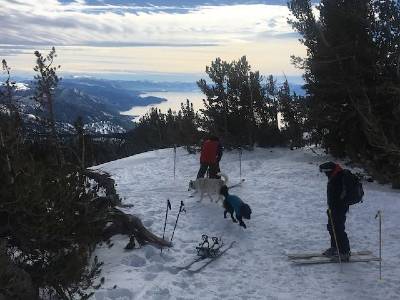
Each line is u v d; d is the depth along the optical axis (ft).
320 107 62.23
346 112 59.47
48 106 48.21
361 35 57.98
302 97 70.59
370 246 31.55
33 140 25.36
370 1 57.16
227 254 30.12
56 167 22.79
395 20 55.01
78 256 21.38
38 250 21.65
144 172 67.26
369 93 56.08
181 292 24.08
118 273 26.03
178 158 74.95
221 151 47.06
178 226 35.96
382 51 55.88
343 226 28.53
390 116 55.72
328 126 62.49
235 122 75.41
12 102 27.61
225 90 76.18
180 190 49.98
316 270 27.50
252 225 36.47
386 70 55.98
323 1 61.36
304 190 47.85
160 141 106.63
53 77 49.24
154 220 37.09
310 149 73.56
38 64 49.03
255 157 71.00
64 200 20.93
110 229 31.01
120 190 52.95
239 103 75.46
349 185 27.94
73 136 37.70
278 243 32.42
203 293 24.16
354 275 26.61
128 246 29.84
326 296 23.97
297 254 29.76
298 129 75.97
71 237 22.06
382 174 52.11
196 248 29.86
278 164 63.98
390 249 30.81
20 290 18.84
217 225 36.22
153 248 29.84
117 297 23.04
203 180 42.52
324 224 36.68
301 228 35.73
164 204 42.39
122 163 75.87
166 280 25.32
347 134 60.59
